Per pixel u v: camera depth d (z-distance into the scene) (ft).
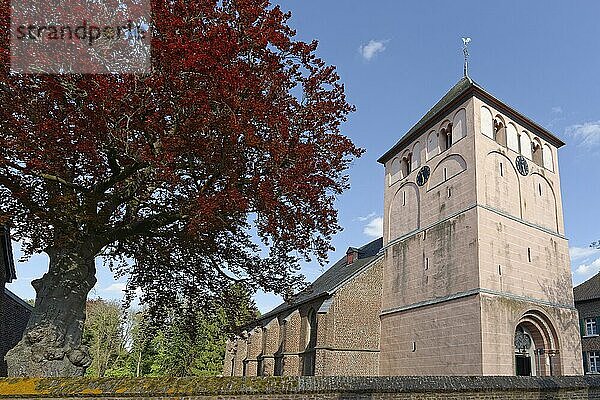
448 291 92.99
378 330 112.47
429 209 104.32
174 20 36.45
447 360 89.04
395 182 120.78
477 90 96.94
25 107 35.50
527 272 93.50
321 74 46.06
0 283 76.54
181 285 58.03
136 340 192.75
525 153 103.71
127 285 59.26
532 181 102.42
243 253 55.26
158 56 36.42
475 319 83.97
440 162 103.71
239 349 161.58
